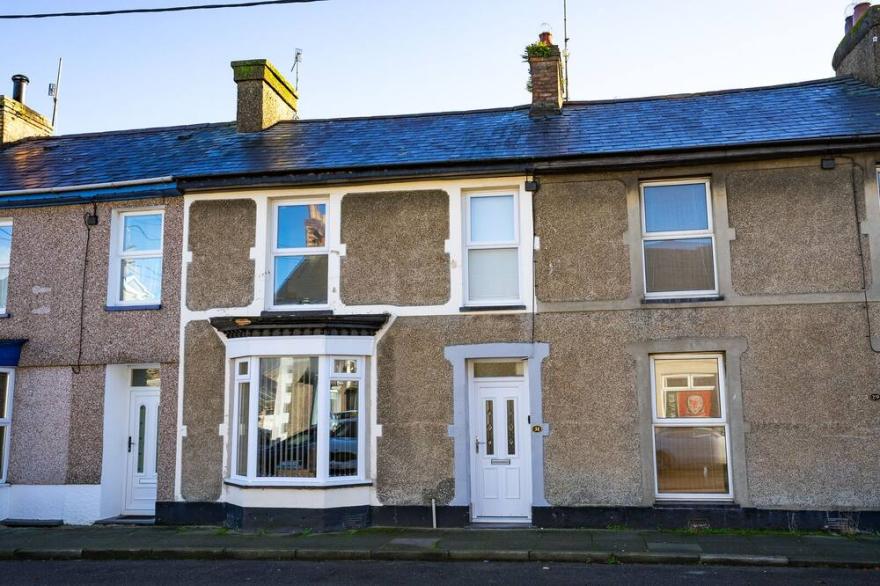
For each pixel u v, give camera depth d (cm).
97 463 1224
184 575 883
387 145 1306
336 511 1107
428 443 1132
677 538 997
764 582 799
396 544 992
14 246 1307
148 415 1276
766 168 1105
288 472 1129
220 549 980
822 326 1058
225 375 1196
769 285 1079
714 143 1109
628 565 894
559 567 889
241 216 1234
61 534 1113
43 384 1259
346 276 1189
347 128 1448
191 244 1241
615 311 1112
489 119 1412
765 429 1054
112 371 1251
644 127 1246
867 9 1337
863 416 1033
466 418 1134
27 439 1249
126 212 1294
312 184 1204
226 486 1167
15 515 1229
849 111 1186
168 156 1401
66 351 1258
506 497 1134
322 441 1122
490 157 1152
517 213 1174
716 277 1102
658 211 1145
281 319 1131
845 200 1080
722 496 1073
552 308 1127
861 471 1025
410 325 1161
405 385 1148
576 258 1134
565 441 1098
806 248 1078
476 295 1173
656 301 1100
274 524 1107
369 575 865
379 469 1138
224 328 1177
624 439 1085
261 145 1386
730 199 1108
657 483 1091
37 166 1445
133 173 1321
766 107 1280
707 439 1088
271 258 1225
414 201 1191
